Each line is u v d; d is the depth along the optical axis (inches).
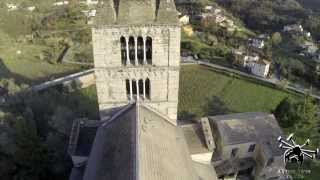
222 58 5506.9
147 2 1606.8
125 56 1771.7
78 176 2094.0
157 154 1483.8
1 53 5531.5
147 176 1273.4
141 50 1765.5
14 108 3287.4
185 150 1913.1
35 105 3294.8
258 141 2746.1
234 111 3932.1
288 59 6166.3
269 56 6151.6
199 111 3853.3
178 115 3737.7
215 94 4303.6
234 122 2822.3
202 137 2380.7
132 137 1498.5
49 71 4891.7
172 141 1772.9
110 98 1921.8
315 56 6555.1
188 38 6624.0
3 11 7465.6
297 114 3339.1
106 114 1990.7
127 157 1416.1
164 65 1795.0
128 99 1946.4
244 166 2807.6
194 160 2301.9
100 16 1611.7
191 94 4266.7
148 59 1812.3
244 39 7298.2
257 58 5354.3
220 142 2748.5
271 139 2758.4
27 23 7081.7
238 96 4296.3
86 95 4003.4
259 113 3061.0
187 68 4975.4
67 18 7504.9
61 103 3464.6
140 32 1667.1
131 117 1745.8
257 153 2790.4
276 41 7465.6
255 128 2819.9
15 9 7795.3
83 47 5910.4
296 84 4965.6
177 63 1787.6
